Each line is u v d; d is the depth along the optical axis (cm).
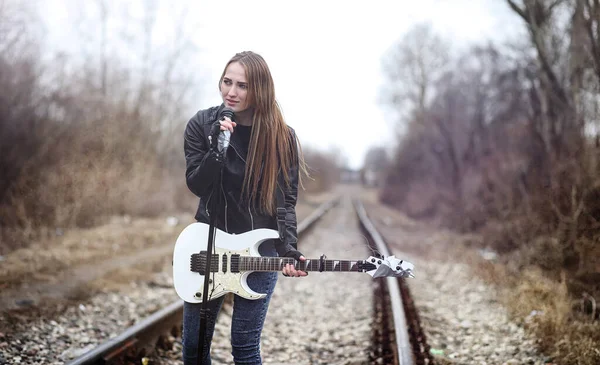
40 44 1095
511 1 994
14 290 599
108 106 1395
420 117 2706
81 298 593
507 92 1628
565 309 543
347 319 575
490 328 536
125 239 1009
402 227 1798
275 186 273
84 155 1199
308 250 1155
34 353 417
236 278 269
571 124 948
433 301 665
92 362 362
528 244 871
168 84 1992
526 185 1075
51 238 926
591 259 679
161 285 704
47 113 1080
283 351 463
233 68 266
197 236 272
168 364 412
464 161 2031
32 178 998
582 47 869
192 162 270
